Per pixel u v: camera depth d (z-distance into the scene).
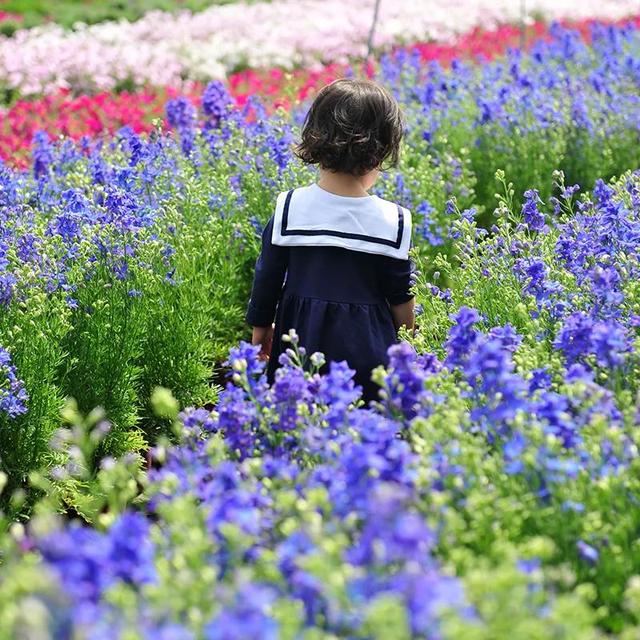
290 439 4.18
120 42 22.20
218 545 3.23
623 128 11.25
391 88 14.01
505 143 10.91
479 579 2.70
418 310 6.11
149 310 6.99
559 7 27.69
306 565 2.78
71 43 20.70
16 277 6.10
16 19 25.88
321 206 5.34
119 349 6.48
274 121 9.82
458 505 3.59
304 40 21.95
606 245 5.69
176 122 11.01
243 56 21.50
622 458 3.71
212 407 7.40
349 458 3.31
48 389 5.95
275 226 5.40
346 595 2.75
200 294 7.41
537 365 4.77
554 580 3.32
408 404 4.11
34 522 2.95
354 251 5.32
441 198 9.40
